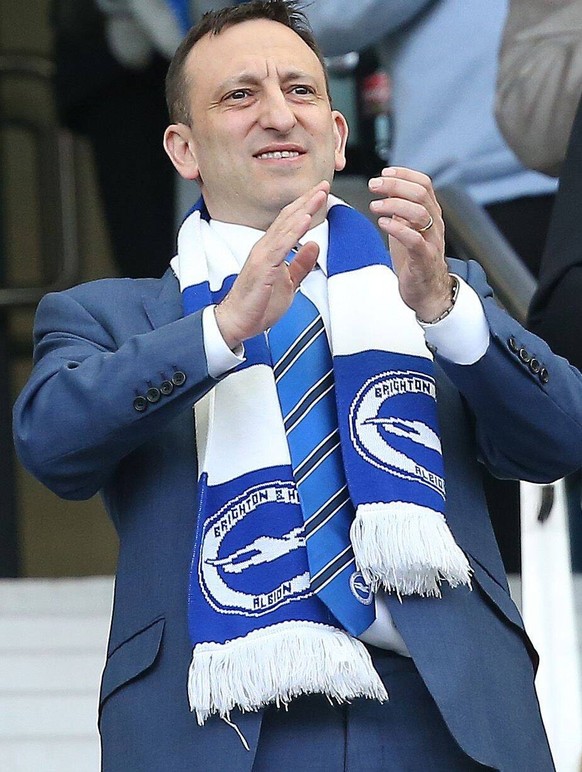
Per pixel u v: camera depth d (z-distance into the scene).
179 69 12.10
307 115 11.66
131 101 25.19
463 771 10.39
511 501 18.81
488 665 10.46
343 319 11.15
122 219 25.59
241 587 10.38
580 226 13.58
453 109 18.09
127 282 11.85
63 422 10.62
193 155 12.01
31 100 31.66
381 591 10.52
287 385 10.98
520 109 16.09
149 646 10.40
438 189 16.23
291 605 10.34
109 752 10.33
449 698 10.15
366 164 19.47
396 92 18.50
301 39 12.00
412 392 10.98
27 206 33.69
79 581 19.47
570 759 13.17
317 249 10.66
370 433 10.76
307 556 10.48
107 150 25.50
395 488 10.58
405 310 11.27
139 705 10.30
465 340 10.73
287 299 10.62
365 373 10.95
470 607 10.63
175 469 10.93
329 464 10.75
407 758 10.33
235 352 10.59
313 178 11.62
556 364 11.09
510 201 17.89
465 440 11.35
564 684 13.44
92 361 10.79
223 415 10.80
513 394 10.83
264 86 11.64
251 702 10.09
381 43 18.66
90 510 32.62
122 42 24.73
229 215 11.77
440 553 10.40
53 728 16.83
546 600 13.70
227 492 10.62
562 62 15.85
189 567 10.52
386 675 10.50
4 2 35.34
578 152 13.91
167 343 10.61
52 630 18.23
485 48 17.94
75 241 30.39
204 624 10.27
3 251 31.78
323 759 10.25
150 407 10.52
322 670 10.10
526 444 11.06
